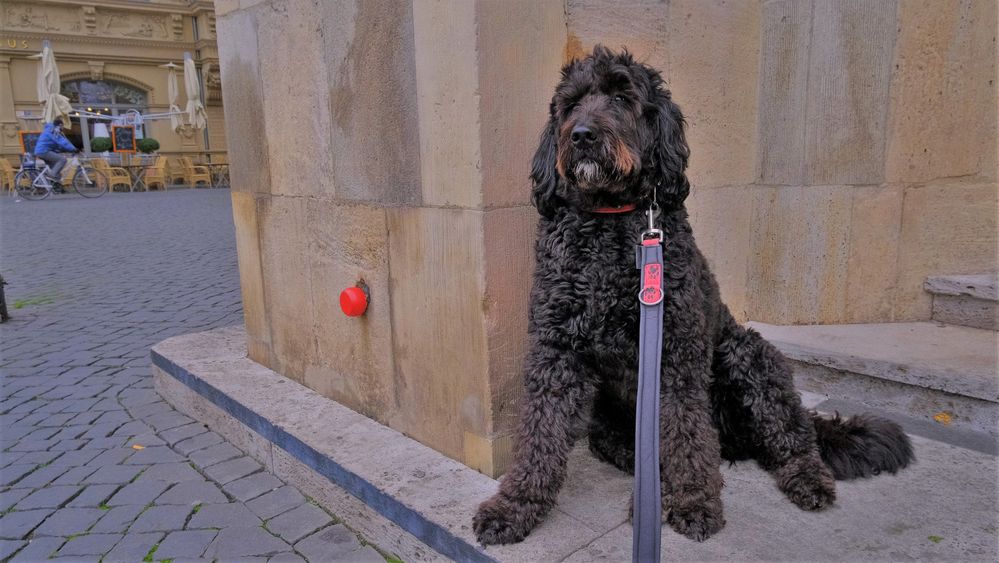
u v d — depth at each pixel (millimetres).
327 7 2906
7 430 3799
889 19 3297
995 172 3461
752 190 3709
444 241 2549
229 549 2594
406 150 2648
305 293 3473
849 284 3598
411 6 2477
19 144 23469
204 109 25516
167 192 20672
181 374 3951
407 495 2436
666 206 2205
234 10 3572
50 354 5203
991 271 3561
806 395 3283
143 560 2537
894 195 3490
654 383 1893
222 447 3518
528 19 2404
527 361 2258
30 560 2562
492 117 2340
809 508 2270
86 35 24391
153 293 7164
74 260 9047
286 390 3553
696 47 3164
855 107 3408
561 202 2213
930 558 2008
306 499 2953
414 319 2785
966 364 2963
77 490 3086
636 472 1868
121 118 23891
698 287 2174
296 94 3229
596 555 2061
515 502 2178
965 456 2619
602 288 2121
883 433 2543
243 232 3922
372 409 3154
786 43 3479
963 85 3381
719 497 2248
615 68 2109
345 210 3066
